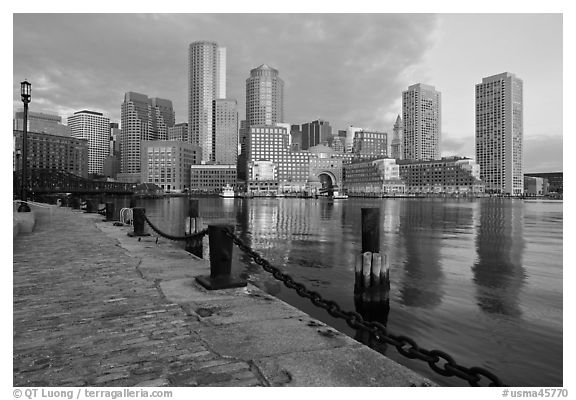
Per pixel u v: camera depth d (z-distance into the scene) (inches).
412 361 327.9
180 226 1784.0
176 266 366.3
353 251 978.7
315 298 224.4
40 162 7377.0
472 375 141.2
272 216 2566.4
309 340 175.9
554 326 419.8
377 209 509.7
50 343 175.9
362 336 385.7
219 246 276.4
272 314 214.8
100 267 361.1
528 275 684.7
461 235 1403.8
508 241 1212.5
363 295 495.8
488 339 385.4
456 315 460.1
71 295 261.4
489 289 583.2
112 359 158.2
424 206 4399.6
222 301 242.4
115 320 208.4
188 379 140.3
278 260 840.9
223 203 5118.1
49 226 815.1
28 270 346.9
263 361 153.9
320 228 1673.2
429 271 724.0
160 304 238.1
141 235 625.9
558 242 1187.3
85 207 1601.9
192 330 191.2
